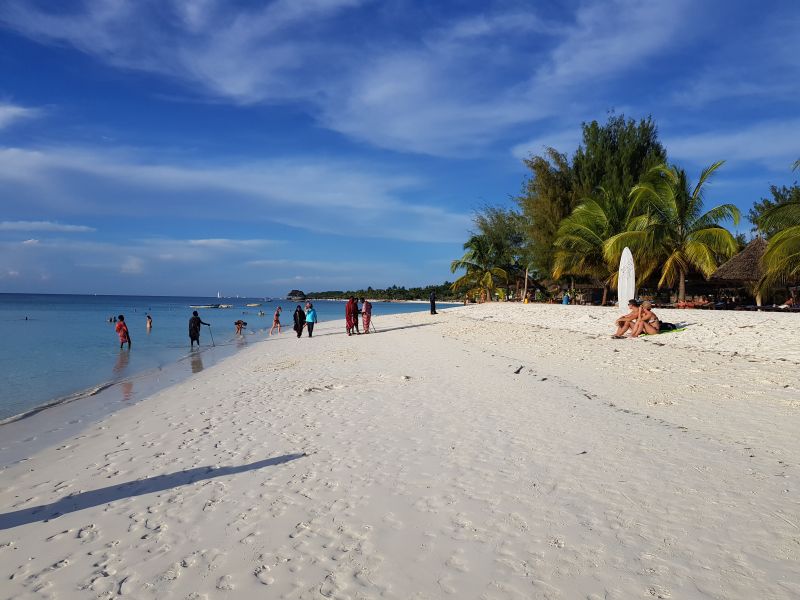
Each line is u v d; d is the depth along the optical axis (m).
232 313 69.06
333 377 12.06
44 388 12.78
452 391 9.59
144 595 3.33
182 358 18.75
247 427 7.66
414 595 3.18
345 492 4.91
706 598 2.98
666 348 13.80
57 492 5.40
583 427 6.71
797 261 20.34
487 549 3.70
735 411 7.09
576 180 39.94
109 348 22.53
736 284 29.12
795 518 3.87
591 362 12.26
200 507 4.74
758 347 12.28
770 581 3.10
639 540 3.69
